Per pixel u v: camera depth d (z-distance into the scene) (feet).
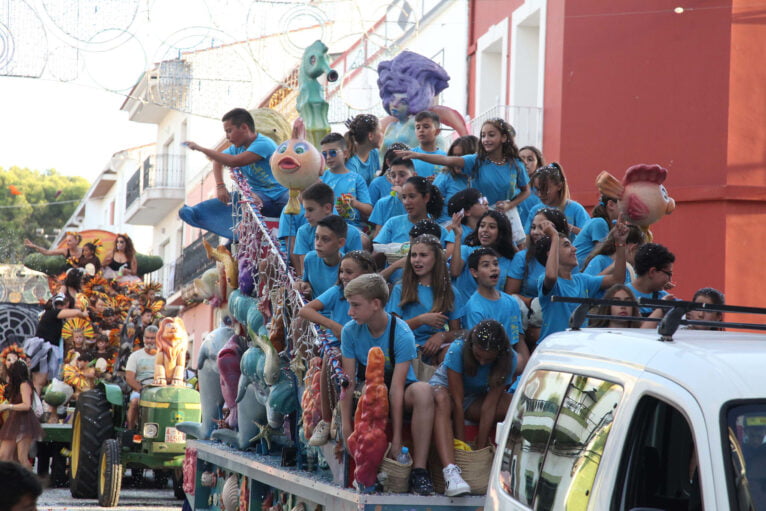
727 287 61.41
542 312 27.94
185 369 58.70
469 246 31.24
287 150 31.53
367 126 39.81
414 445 23.09
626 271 30.45
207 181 142.82
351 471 23.43
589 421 16.39
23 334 74.95
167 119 167.22
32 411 56.59
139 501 56.44
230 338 37.14
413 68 46.78
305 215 31.63
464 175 35.12
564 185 35.42
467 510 22.80
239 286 34.65
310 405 25.64
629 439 14.96
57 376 61.77
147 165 165.37
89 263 67.51
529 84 75.41
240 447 33.50
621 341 16.60
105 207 222.48
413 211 31.71
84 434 55.52
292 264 32.37
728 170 61.72
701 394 13.66
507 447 20.07
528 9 72.59
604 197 33.50
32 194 272.31
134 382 56.75
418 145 46.34
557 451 17.38
